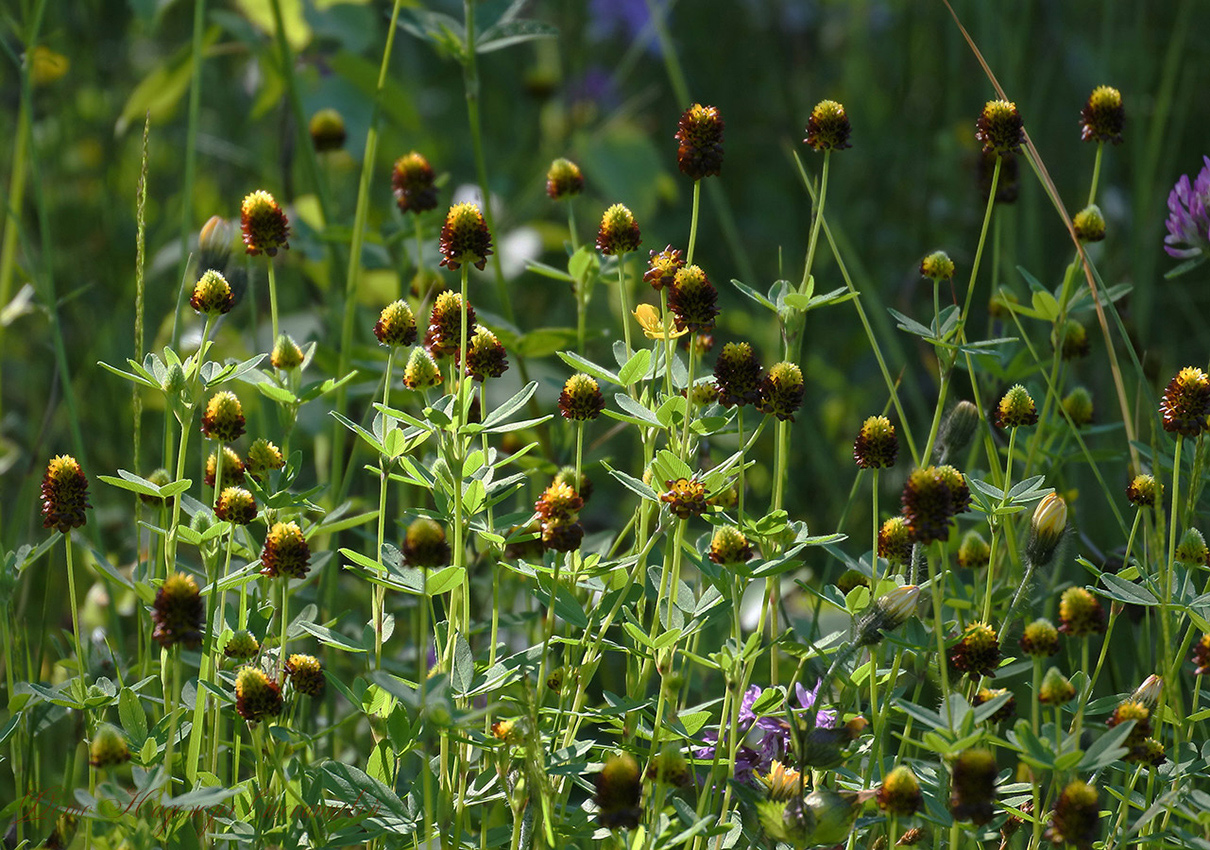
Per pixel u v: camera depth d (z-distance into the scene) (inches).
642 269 64.7
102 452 60.4
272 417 57.1
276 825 49.4
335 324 58.4
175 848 48.9
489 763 50.3
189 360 49.9
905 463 59.8
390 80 64.7
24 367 65.5
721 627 53.9
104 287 69.9
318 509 50.4
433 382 49.8
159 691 51.5
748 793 48.6
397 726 49.0
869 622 48.9
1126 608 52.9
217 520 49.5
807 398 64.5
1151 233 60.4
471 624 53.1
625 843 48.6
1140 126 62.2
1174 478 49.5
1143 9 66.4
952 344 51.1
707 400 50.7
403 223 56.9
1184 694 52.6
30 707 50.8
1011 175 53.8
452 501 49.6
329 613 53.6
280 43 58.4
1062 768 47.6
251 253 50.7
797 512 59.5
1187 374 49.8
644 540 50.1
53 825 51.2
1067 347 53.4
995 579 52.8
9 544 55.1
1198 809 48.9
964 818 47.6
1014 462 55.1
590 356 64.5
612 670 55.9
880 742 49.3
